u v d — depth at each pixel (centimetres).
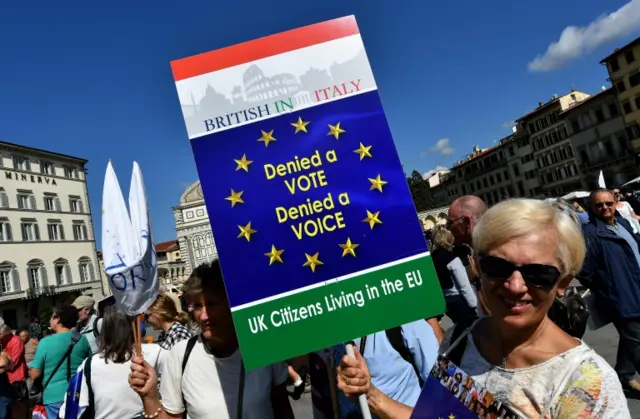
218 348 281
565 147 6556
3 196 4766
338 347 305
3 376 653
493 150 8256
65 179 5569
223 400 271
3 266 4644
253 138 245
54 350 538
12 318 4709
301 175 243
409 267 235
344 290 233
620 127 5616
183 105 245
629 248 506
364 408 217
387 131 247
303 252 235
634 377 541
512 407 166
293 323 229
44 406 537
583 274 521
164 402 286
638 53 5128
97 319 588
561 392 157
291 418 299
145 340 804
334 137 247
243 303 229
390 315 231
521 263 166
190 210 8275
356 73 253
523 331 170
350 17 258
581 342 166
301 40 254
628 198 1523
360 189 242
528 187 7581
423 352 298
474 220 365
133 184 305
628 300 500
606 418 149
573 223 178
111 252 295
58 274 5222
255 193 240
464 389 184
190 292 278
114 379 372
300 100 250
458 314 397
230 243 234
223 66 250
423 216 6850
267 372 287
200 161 241
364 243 237
